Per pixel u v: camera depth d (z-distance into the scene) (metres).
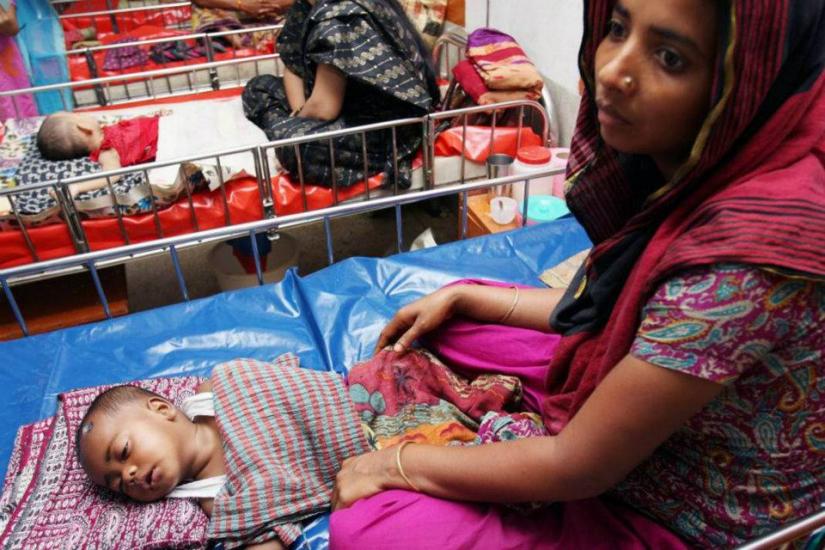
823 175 0.66
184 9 3.87
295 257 2.55
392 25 2.25
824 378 0.70
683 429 0.79
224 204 2.25
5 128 2.68
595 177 0.88
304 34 2.33
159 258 2.95
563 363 0.96
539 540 0.88
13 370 1.50
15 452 1.28
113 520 1.13
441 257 1.82
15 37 2.98
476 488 0.87
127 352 1.54
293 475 1.14
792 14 0.57
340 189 2.39
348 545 0.90
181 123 2.66
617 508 0.90
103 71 3.35
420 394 1.21
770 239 0.61
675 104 0.64
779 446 0.75
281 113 2.60
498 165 2.32
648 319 0.69
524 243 1.87
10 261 2.14
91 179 2.02
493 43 2.59
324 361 1.51
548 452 0.80
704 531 0.83
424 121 2.30
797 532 0.78
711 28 0.59
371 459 0.99
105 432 1.14
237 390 1.21
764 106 0.64
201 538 1.11
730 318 0.63
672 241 0.70
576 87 2.45
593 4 0.76
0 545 1.09
